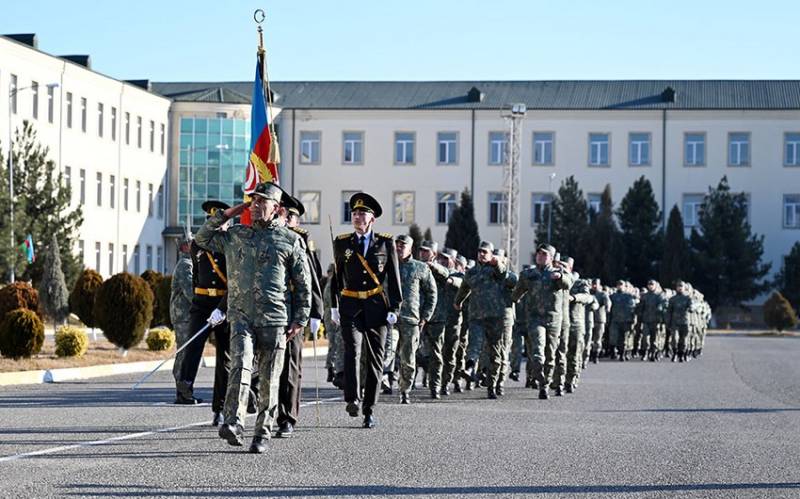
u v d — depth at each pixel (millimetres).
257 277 10719
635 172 72938
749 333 61969
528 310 18125
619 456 11266
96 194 59781
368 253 13102
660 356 36156
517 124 66062
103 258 60625
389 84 76938
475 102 74375
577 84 75938
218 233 10828
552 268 18047
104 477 9250
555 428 13625
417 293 16203
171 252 69812
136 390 18109
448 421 14125
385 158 74125
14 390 18031
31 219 43125
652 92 74625
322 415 14500
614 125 73062
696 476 10078
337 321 13422
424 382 19797
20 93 51469
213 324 11734
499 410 15789
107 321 25453
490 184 73500
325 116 74250
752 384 22625
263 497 8555
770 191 72062
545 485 9414
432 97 75188
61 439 11555
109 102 61188
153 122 67000
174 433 12172
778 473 10359
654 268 69625
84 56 59938
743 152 72438
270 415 10906
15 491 8555
